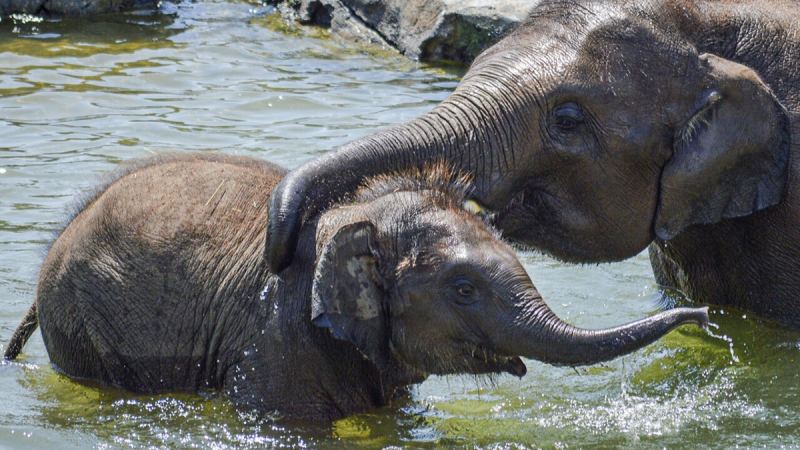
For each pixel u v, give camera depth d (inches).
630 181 506.3
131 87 890.1
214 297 489.7
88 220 517.3
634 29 505.7
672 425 490.9
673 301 597.0
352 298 450.9
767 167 520.1
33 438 474.3
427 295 450.9
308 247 469.4
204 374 495.8
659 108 501.4
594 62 500.4
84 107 845.2
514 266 449.1
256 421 475.5
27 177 722.2
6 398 506.9
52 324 521.0
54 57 960.9
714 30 534.6
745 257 557.3
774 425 488.7
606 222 509.7
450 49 975.0
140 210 507.2
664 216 513.0
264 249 462.3
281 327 470.9
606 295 611.2
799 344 549.6
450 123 486.0
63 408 497.4
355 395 483.5
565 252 514.3
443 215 457.7
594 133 499.2
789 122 521.0
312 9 1069.8
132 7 1109.1
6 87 883.4
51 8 1085.1
